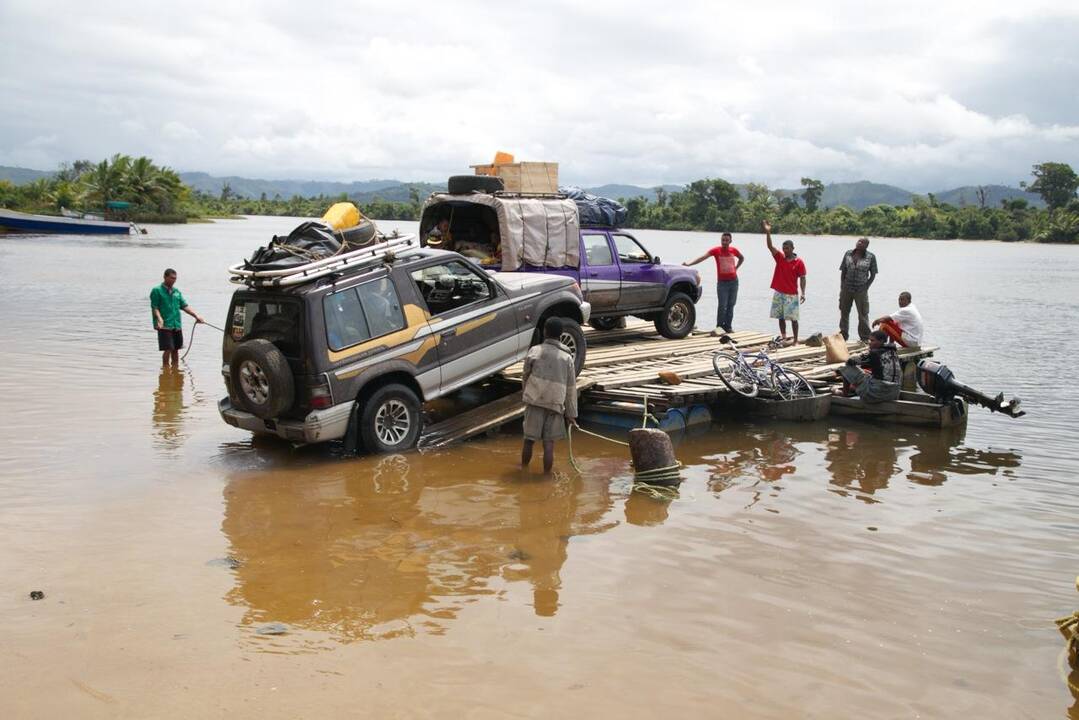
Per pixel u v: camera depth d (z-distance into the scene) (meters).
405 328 9.05
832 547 6.76
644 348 13.09
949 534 7.16
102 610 5.25
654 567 6.21
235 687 4.40
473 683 4.51
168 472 8.23
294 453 8.99
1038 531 7.30
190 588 5.61
